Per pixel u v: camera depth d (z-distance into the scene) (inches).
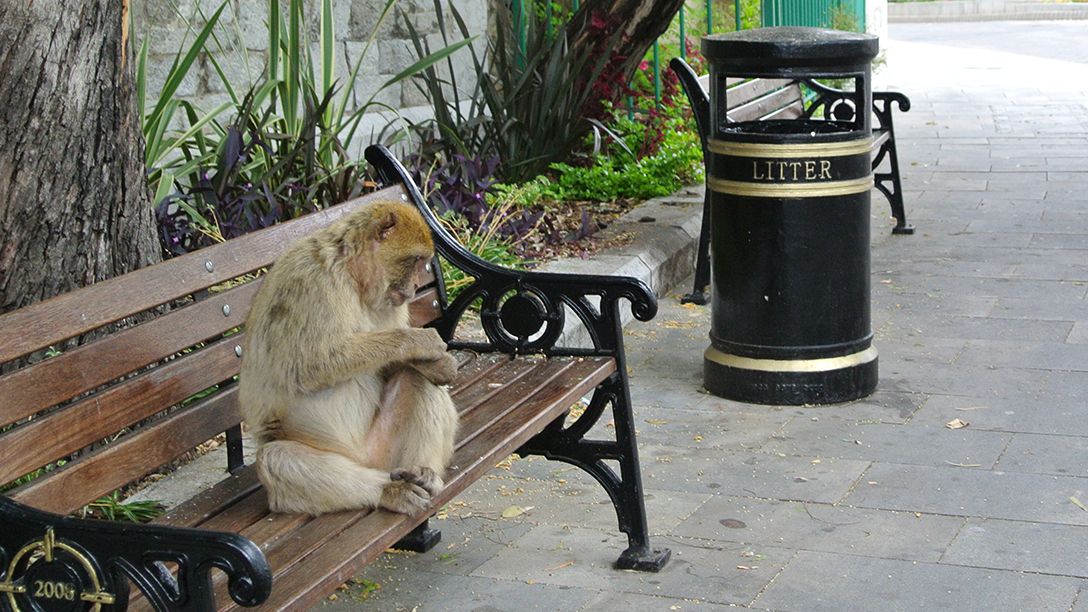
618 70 406.3
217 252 158.9
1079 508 189.8
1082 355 261.9
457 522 191.9
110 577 104.1
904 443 218.2
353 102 357.7
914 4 1445.6
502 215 296.5
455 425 152.2
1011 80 776.9
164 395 144.9
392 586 171.5
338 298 140.3
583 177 379.2
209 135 311.0
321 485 137.0
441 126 351.9
